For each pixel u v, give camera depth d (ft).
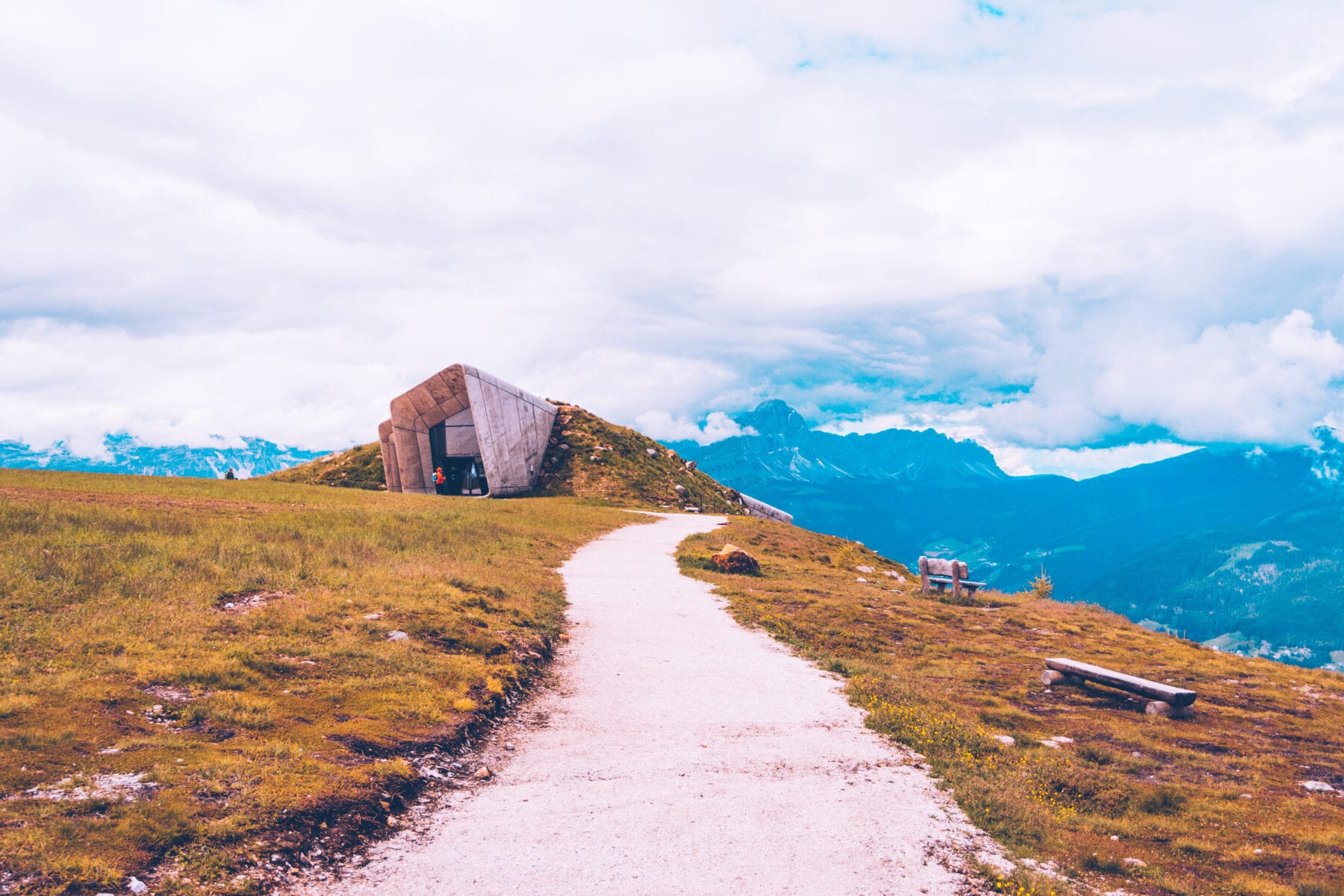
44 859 18.25
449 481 247.09
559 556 90.27
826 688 42.98
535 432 260.01
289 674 34.76
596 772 30.04
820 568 108.68
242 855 20.47
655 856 23.03
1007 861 24.34
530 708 38.19
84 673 30.32
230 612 41.98
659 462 284.00
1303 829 28.66
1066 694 47.98
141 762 24.11
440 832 24.22
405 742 29.96
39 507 61.05
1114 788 31.55
